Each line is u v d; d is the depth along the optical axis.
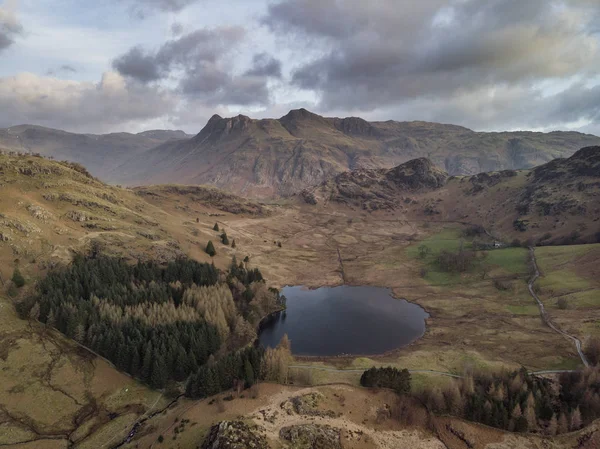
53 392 102.69
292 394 102.00
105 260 160.62
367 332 164.25
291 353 141.75
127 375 115.06
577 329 145.12
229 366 106.69
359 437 87.88
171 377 114.62
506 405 97.38
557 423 92.75
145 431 93.19
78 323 120.88
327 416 93.75
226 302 153.75
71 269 148.50
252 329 155.25
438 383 117.19
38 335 117.69
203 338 126.06
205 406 97.31
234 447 75.88
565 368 121.81
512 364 127.38
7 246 148.00
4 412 94.06
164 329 124.25
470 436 90.38
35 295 127.38
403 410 97.25
